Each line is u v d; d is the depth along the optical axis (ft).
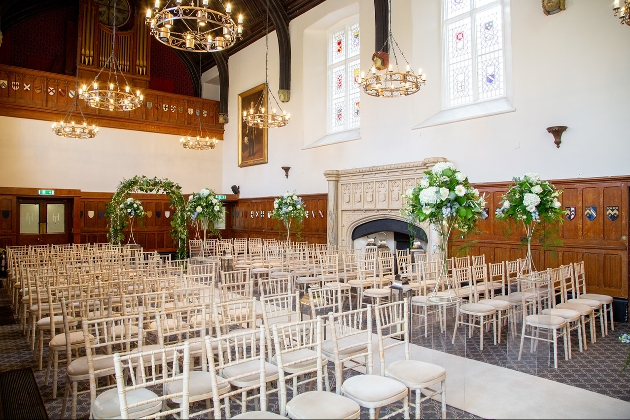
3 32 59.16
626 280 28.84
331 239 50.14
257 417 10.84
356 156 49.57
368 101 48.24
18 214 55.72
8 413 14.71
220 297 20.25
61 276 24.91
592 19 31.01
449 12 42.80
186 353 10.78
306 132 56.95
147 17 28.43
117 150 63.36
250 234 66.85
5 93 54.75
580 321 23.54
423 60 43.11
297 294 18.02
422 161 40.29
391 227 44.98
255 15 61.52
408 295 22.81
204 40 32.42
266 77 58.39
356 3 49.73
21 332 25.86
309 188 56.24
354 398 11.89
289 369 13.79
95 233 60.49
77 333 17.49
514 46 35.53
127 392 12.11
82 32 60.08
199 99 71.36
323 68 57.57
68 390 14.11
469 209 16.96
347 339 18.11
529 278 20.42
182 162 69.36
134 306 19.80
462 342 19.03
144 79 66.18
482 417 14.53
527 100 34.68
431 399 15.93
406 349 14.49
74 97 59.67
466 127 38.83
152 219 64.49
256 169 65.82
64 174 58.85
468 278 25.20
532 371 18.85
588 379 17.95
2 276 49.70
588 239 30.73
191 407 15.35
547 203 20.99
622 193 29.27
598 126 30.63
